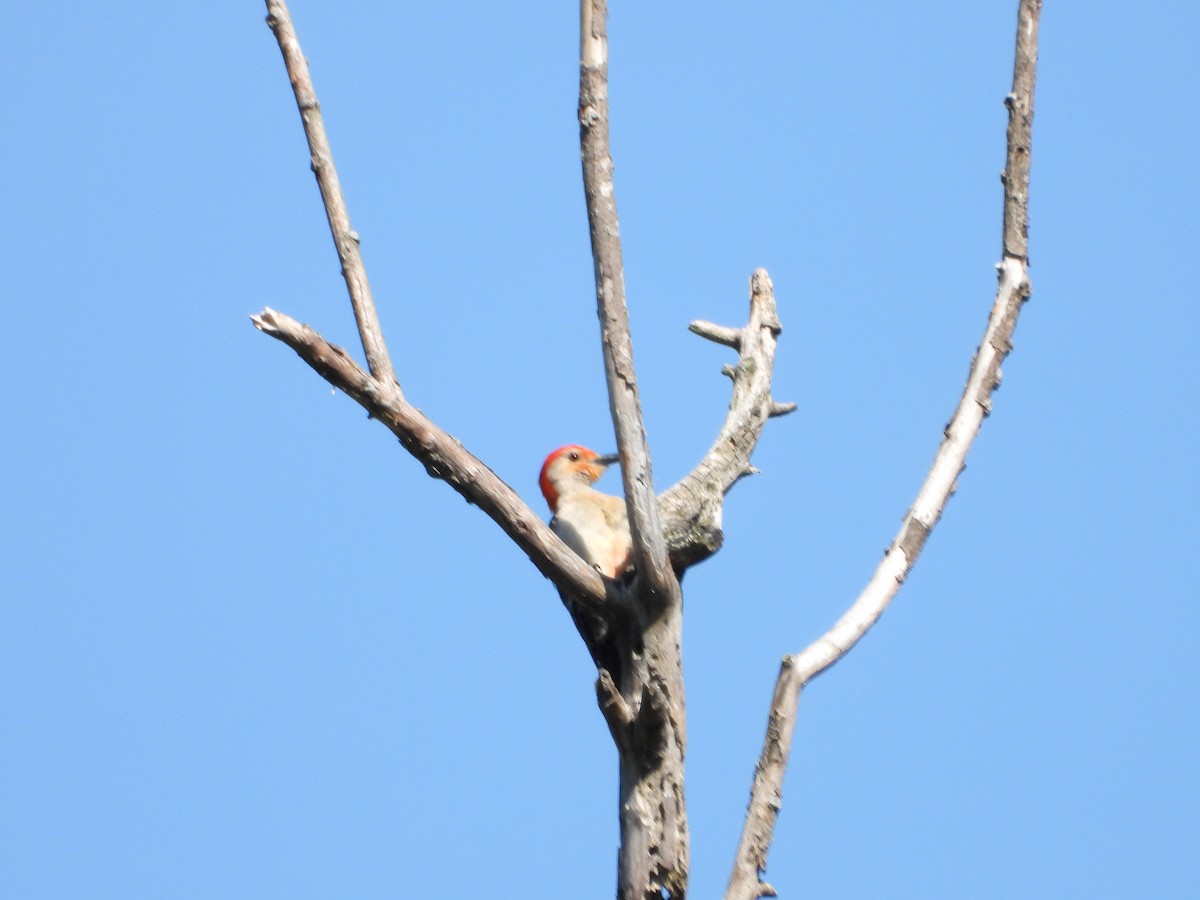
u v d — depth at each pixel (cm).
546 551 1141
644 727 1129
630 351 1129
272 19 1177
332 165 1152
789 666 1073
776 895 1031
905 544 1166
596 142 1137
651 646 1157
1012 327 1252
